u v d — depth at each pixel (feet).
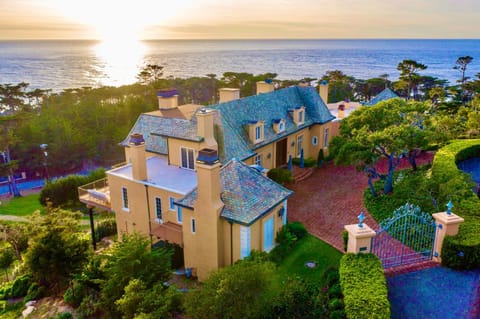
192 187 94.73
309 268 77.66
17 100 337.72
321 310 54.24
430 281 62.44
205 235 80.69
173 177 101.91
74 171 255.50
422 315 55.72
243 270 55.47
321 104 152.35
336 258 81.46
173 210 95.25
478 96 208.85
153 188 97.50
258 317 53.47
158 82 337.11
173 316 62.85
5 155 235.61
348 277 57.47
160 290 64.44
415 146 97.55
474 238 64.75
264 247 83.76
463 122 153.58
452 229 65.87
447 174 87.97
